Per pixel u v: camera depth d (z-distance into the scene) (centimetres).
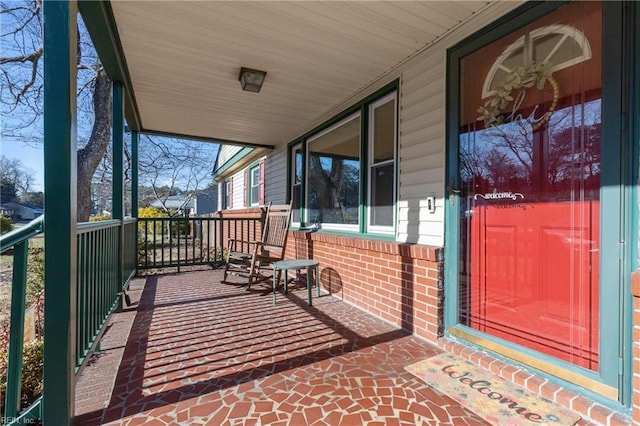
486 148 232
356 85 357
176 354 236
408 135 301
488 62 231
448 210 257
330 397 183
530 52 205
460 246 249
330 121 443
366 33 254
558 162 191
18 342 148
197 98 397
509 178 218
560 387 179
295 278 500
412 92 297
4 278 401
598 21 172
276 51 284
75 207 158
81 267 193
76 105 160
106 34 240
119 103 333
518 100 212
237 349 245
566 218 187
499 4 215
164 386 194
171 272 559
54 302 151
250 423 162
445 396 183
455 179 251
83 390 189
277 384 196
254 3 219
